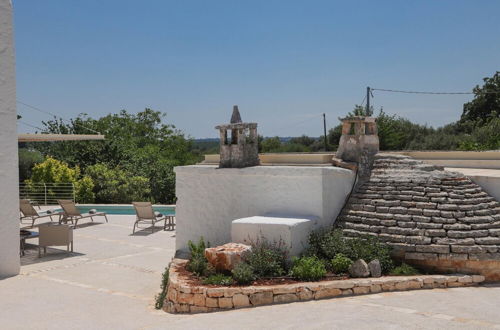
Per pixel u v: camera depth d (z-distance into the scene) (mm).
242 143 12164
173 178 30984
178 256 12133
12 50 11273
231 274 9242
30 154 32000
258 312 7820
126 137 46688
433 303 8047
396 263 10023
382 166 11891
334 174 11156
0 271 11102
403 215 10359
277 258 9562
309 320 7117
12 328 7574
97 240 15805
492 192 10742
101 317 8234
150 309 8914
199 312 8461
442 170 11680
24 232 14453
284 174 11195
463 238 9641
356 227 10664
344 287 8719
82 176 29344
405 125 44594
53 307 8820
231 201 12000
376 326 6695
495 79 46500
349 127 12305
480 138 36938
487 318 7113
